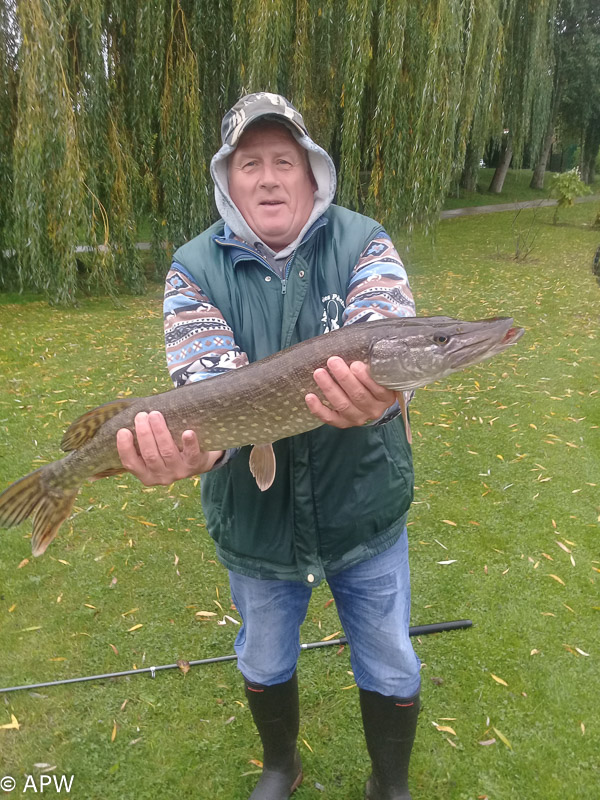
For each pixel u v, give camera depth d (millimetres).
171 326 1816
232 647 3127
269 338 1829
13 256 11008
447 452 5090
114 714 2754
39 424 5750
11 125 9508
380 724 2080
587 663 2957
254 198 1795
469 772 2447
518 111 16062
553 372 6816
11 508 1944
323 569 1882
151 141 9984
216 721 2717
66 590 3559
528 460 4902
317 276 1824
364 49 8773
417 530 4039
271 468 1764
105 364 7461
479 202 27641
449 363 1653
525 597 3408
